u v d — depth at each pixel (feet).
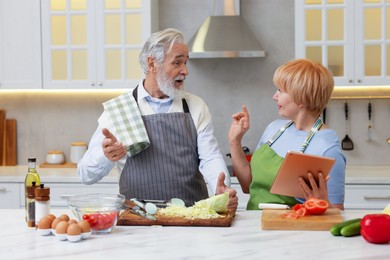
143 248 8.13
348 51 16.39
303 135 10.23
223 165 11.28
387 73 16.38
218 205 9.54
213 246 8.18
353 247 8.08
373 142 17.78
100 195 9.39
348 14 16.34
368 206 15.61
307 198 9.57
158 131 11.33
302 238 8.52
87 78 17.11
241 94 17.99
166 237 8.65
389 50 16.31
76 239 8.45
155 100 11.55
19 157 18.63
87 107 18.38
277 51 17.88
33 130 18.56
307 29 16.51
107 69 17.03
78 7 17.06
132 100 11.36
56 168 17.70
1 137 18.39
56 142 18.52
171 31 11.26
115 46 16.94
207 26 17.04
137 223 9.30
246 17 17.89
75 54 17.13
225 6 17.21
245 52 16.38
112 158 10.01
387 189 15.53
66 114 18.44
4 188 16.33
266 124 17.98
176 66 11.16
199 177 11.68
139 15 16.87
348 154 17.84
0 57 17.33
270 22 17.87
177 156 11.34
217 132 18.07
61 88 17.17
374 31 16.38
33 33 17.19
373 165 17.79
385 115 17.70
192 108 11.64
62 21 17.13
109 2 16.93
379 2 16.30
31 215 9.34
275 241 8.39
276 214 9.43
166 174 11.32
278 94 10.34
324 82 9.95
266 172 10.28
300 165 9.16
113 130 11.17
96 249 8.12
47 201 9.20
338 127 17.83
